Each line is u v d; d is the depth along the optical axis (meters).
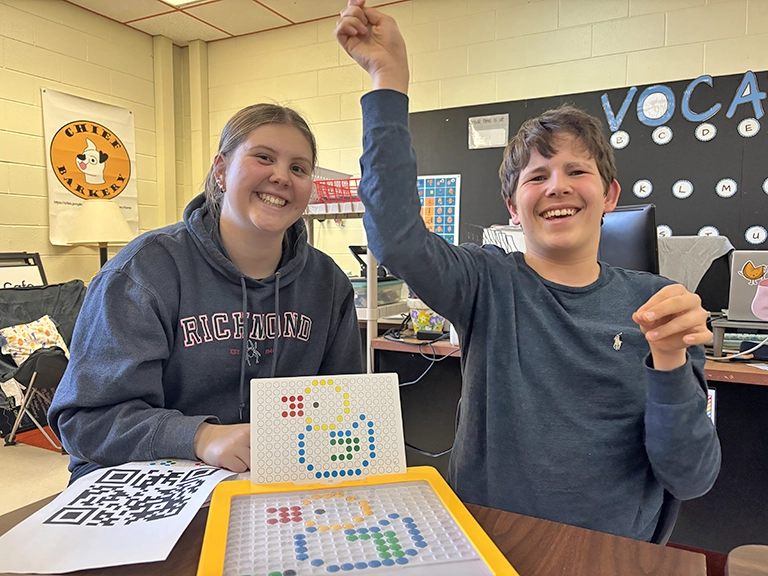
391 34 0.86
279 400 0.69
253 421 0.68
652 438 0.84
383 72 0.87
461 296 0.98
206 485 0.71
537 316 0.97
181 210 4.43
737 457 1.63
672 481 0.86
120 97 3.98
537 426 0.92
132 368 0.94
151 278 1.05
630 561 0.55
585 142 1.00
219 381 1.13
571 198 0.98
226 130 1.16
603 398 0.92
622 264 1.76
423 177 3.67
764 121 2.88
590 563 0.54
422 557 0.52
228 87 4.25
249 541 0.54
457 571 0.50
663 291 0.73
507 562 0.51
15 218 3.41
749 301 1.68
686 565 0.54
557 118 1.02
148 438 0.85
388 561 0.51
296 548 0.52
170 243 1.11
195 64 4.27
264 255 1.19
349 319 1.36
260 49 4.11
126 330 0.98
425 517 0.59
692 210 3.05
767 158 2.88
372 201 0.86
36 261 3.45
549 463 0.91
